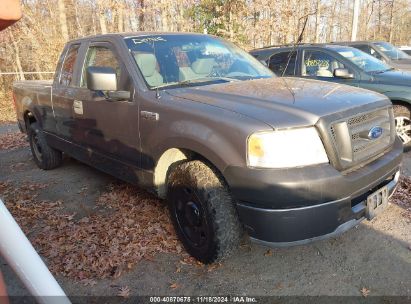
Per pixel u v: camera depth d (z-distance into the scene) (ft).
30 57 67.77
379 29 126.72
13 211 13.92
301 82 11.48
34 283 3.69
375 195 9.14
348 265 9.71
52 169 18.80
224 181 8.96
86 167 18.84
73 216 13.19
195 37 13.61
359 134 8.96
